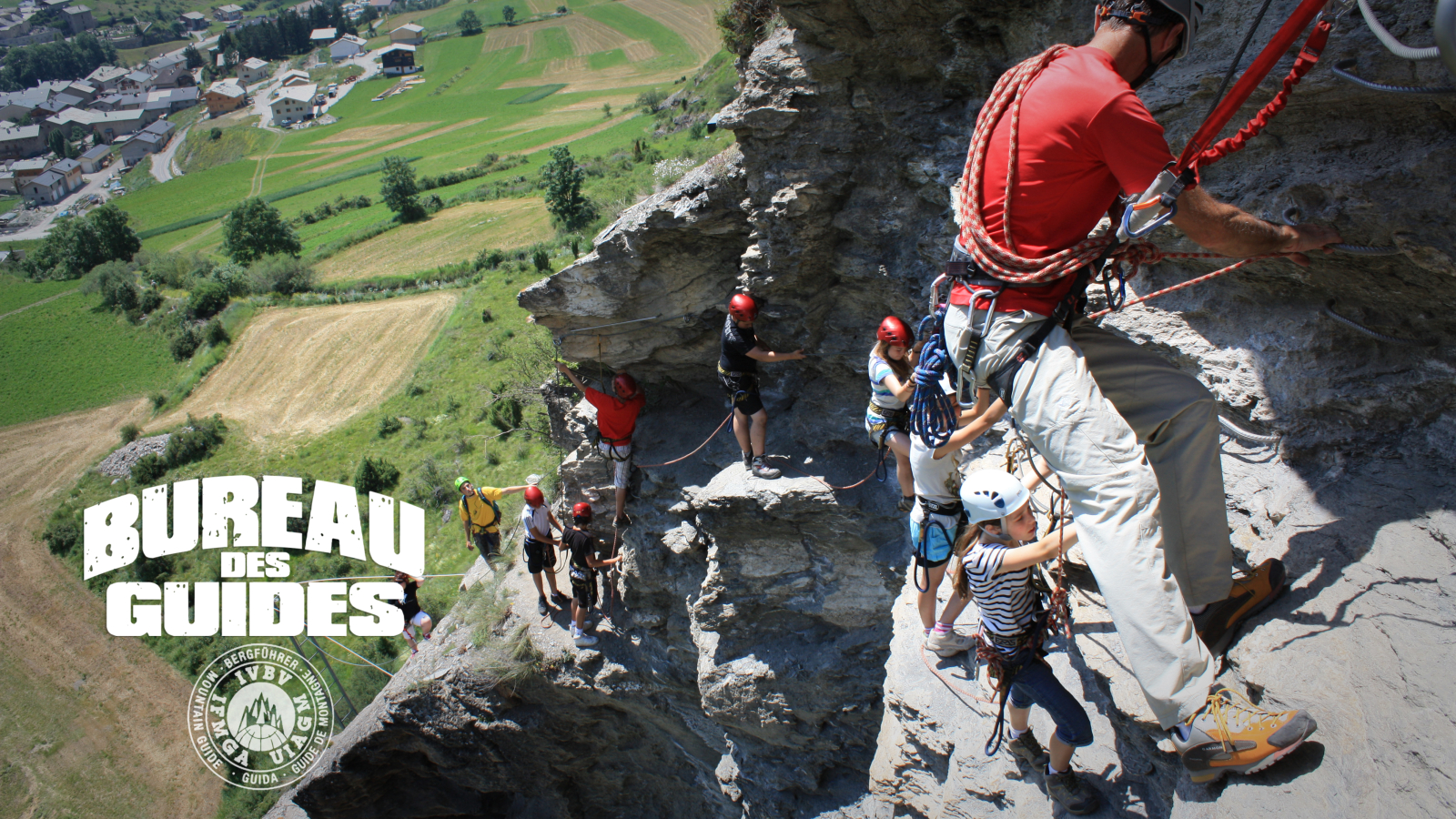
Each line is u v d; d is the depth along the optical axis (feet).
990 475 12.86
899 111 23.11
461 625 45.37
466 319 178.50
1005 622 13.04
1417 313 13.37
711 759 40.83
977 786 16.72
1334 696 10.60
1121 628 9.91
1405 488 12.75
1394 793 9.41
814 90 23.61
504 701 42.09
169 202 399.44
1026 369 9.94
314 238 274.98
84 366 216.95
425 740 43.47
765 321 27.96
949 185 22.43
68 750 105.29
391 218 267.39
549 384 37.86
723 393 33.12
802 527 28.86
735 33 32.58
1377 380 13.82
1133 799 13.57
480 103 476.54
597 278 29.91
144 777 99.66
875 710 31.17
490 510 48.47
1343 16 12.80
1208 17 14.98
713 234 28.17
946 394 13.23
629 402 31.91
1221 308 16.24
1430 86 11.92
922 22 21.25
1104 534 9.73
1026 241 9.55
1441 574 11.16
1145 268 17.62
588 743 43.62
